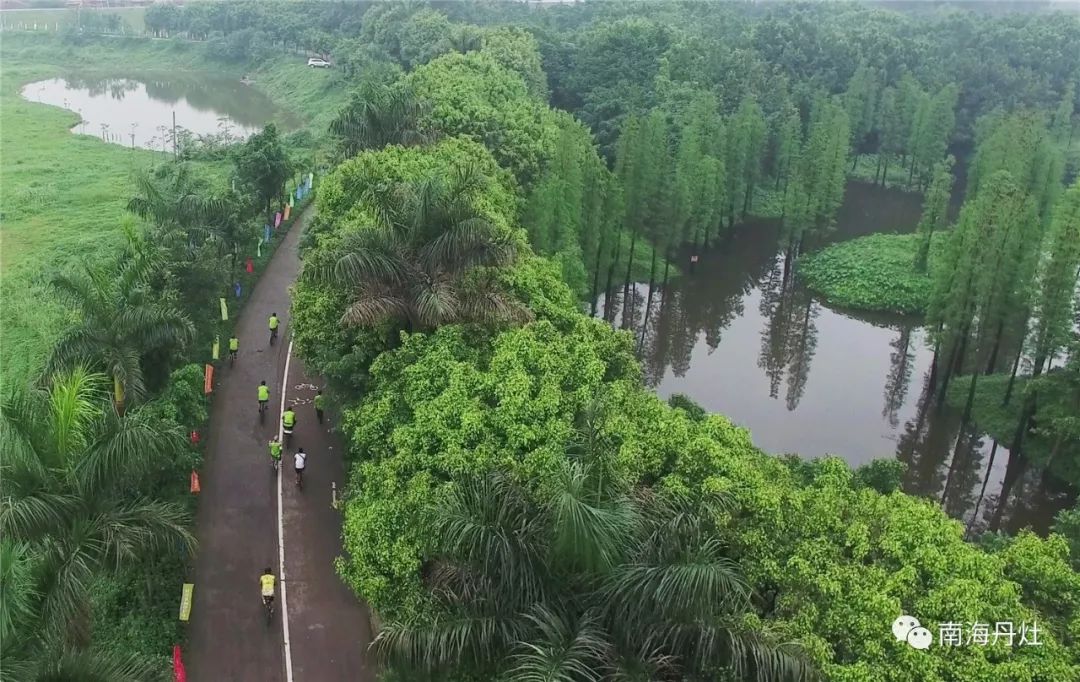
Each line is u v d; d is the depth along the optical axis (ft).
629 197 164.96
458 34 257.55
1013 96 264.72
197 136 255.29
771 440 126.52
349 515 64.28
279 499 89.40
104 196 196.03
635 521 46.26
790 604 51.19
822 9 408.46
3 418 57.57
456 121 155.02
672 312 174.70
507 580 46.26
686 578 42.80
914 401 140.56
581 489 45.37
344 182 112.88
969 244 125.80
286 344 122.52
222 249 124.88
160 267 105.91
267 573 74.59
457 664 45.62
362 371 82.17
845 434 129.80
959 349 137.18
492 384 66.44
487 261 79.00
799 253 194.18
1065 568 54.60
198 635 71.72
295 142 253.44
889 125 247.91
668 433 63.67
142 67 400.67
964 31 311.68
